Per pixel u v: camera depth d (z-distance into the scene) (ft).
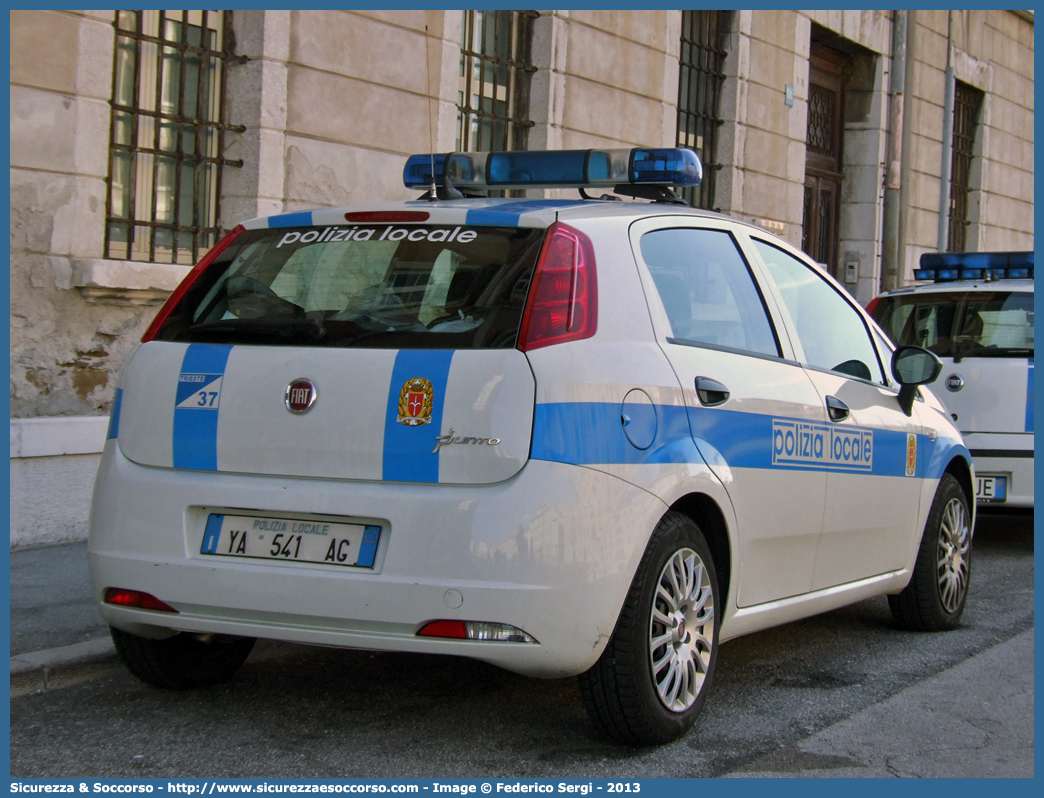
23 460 21.99
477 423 11.39
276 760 12.26
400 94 29.66
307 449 11.90
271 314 12.80
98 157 23.04
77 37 22.54
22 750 12.48
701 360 13.44
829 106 52.85
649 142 38.73
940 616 18.54
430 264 12.58
